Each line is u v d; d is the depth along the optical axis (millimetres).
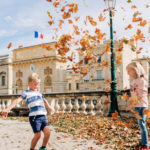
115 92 8602
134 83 4148
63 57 5562
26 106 12578
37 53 49406
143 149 4059
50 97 10836
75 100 10289
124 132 5762
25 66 51719
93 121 7605
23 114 12250
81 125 7051
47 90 47844
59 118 8828
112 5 7926
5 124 7781
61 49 5457
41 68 49062
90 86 42125
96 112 9539
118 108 9023
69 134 5828
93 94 9727
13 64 53219
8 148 4375
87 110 10633
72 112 10188
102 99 9516
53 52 46906
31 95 3748
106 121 7375
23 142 4918
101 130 6148
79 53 5387
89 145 4648
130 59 40875
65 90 48438
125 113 8766
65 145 4641
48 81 47969
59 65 47969
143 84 4062
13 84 53625
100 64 5695
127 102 8781
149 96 7527
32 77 3873
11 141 5000
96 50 37438
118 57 6145
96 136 5441
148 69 35625
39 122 3609
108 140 5066
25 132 6148
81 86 43281
